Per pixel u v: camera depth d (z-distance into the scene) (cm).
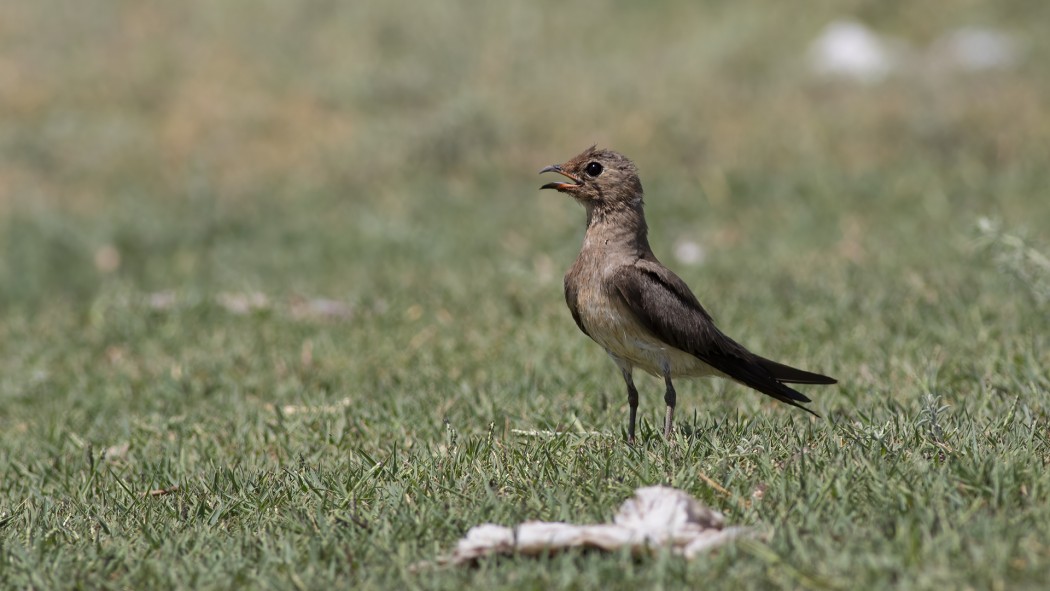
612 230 968
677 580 629
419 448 937
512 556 685
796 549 651
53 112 2739
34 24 3103
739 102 2533
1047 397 948
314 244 2048
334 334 1442
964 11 2836
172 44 3003
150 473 967
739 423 946
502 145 2436
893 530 675
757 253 1773
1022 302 1312
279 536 764
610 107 2534
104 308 1636
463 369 1252
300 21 3052
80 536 801
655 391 1131
